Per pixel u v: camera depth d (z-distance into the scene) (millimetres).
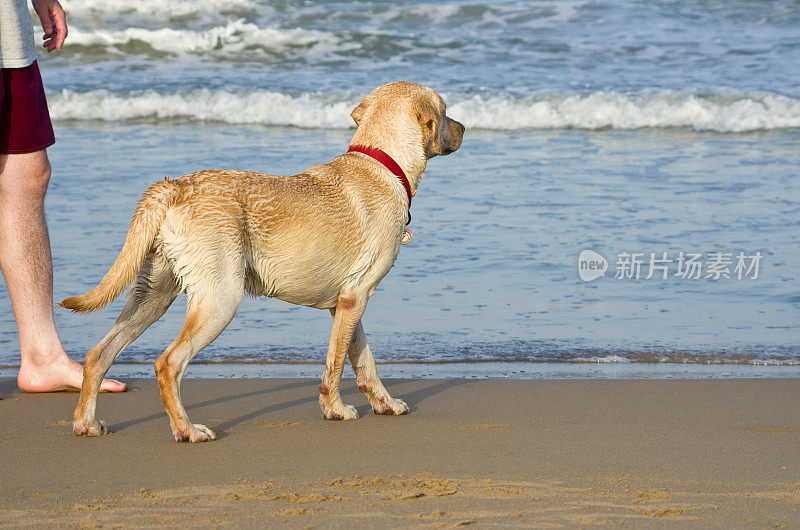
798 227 10078
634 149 14547
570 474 4492
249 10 23672
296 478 4445
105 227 10133
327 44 21250
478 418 5656
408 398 6172
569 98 17172
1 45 5785
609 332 7629
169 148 14367
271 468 4621
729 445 5039
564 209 10953
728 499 4102
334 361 5547
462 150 14508
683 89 17594
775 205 10961
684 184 12086
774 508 3980
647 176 12578
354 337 5676
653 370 6840
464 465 4664
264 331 7859
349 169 5527
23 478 4457
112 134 15734
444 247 9688
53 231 9969
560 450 4945
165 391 5020
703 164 13344
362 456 4844
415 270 9086
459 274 8969
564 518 3830
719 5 23656
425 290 8602
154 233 4855
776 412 5734
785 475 4488
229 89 18375
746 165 13227
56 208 10836
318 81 19031
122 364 7078
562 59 20219
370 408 5984
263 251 5117
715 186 11953
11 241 6109
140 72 20062
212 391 6336
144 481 4402
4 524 3773
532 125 16625
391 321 7898
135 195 11406
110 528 3721
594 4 23750
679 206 11000
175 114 17562
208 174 5066
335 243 5305
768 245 9531
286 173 12344
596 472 4531
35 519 3836
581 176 12625
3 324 7934
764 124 16031
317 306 5609
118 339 5258
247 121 17047
